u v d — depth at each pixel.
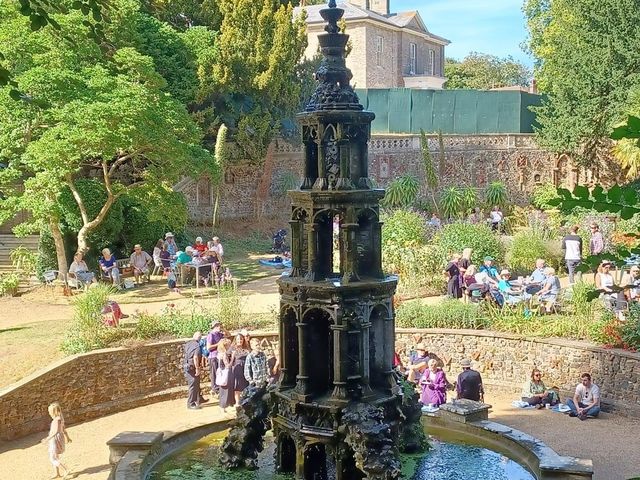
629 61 39.00
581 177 44.69
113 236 28.22
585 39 40.88
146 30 33.84
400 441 11.34
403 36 65.62
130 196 26.12
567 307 21.33
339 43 11.06
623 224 27.59
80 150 23.16
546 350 19.06
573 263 24.94
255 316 21.47
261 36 36.16
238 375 17.39
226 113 36.59
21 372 17.42
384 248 26.16
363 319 10.62
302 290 10.70
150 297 24.69
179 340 19.20
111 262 26.12
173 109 25.94
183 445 13.03
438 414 13.91
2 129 23.45
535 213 35.94
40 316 22.16
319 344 10.88
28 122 23.89
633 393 17.33
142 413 17.78
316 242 10.84
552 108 44.22
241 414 11.55
